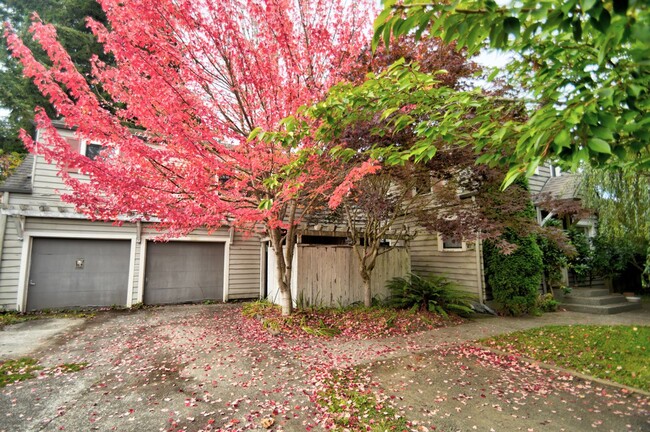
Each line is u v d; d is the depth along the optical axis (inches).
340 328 251.9
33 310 328.2
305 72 201.5
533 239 313.0
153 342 222.8
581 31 56.6
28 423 118.3
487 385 149.6
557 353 190.9
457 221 267.0
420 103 105.6
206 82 197.5
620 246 357.1
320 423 117.4
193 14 173.3
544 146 68.7
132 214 179.2
